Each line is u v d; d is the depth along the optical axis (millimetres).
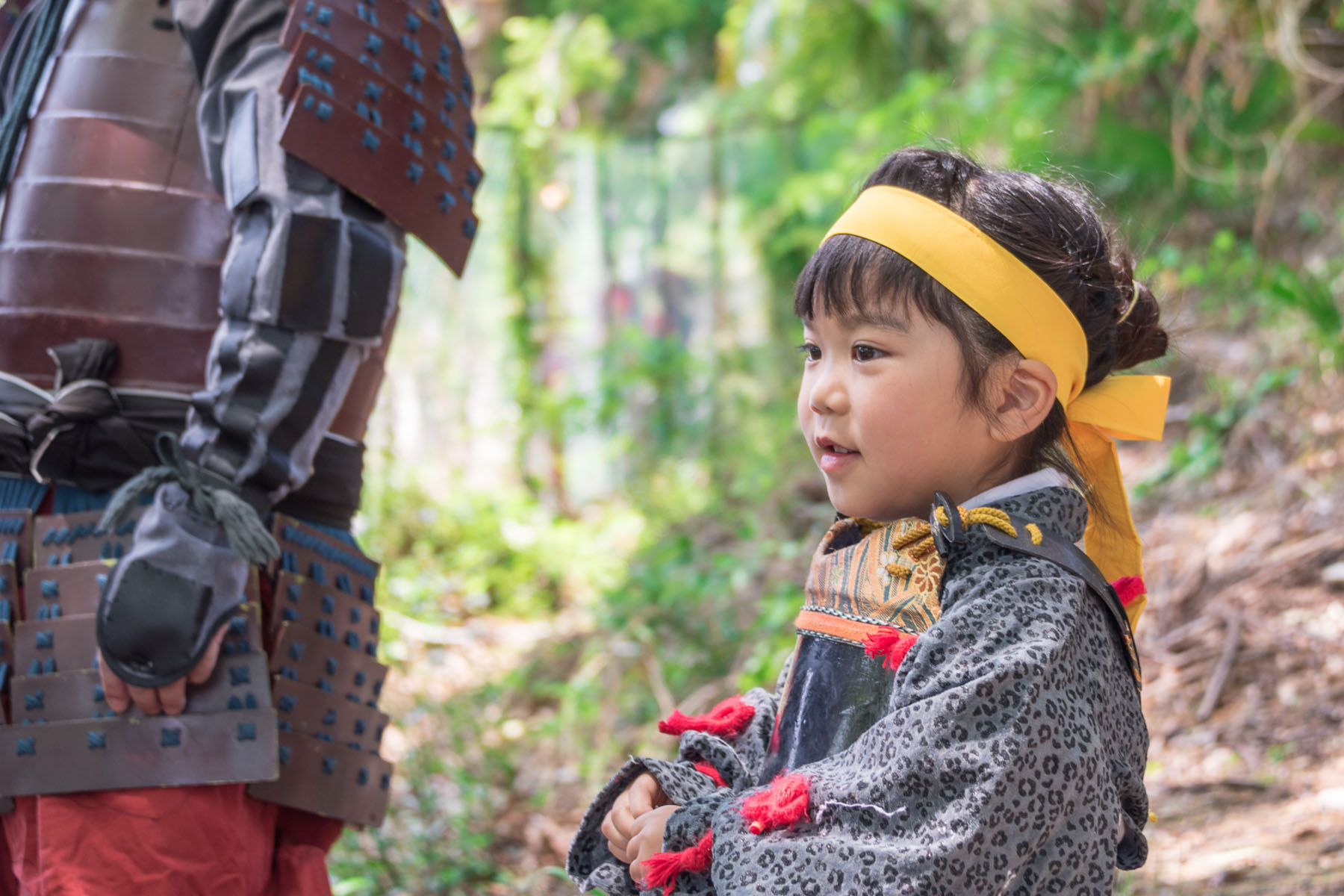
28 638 1656
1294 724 3281
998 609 1217
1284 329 4887
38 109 1836
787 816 1192
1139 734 1336
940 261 1269
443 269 8070
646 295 8375
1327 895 2379
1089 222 1354
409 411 7930
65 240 1747
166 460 1677
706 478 7098
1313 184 5562
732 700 1551
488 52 8820
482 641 5734
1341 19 5113
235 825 1669
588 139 8445
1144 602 1437
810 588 1390
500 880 3299
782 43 7352
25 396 1738
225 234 1783
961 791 1138
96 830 1612
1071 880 1145
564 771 4074
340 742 1798
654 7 8930
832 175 6406
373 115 1767
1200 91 5473
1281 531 4148
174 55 1814
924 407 1278
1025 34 6062
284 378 1675
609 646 4703
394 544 6637
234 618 1649
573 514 7762
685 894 1278
